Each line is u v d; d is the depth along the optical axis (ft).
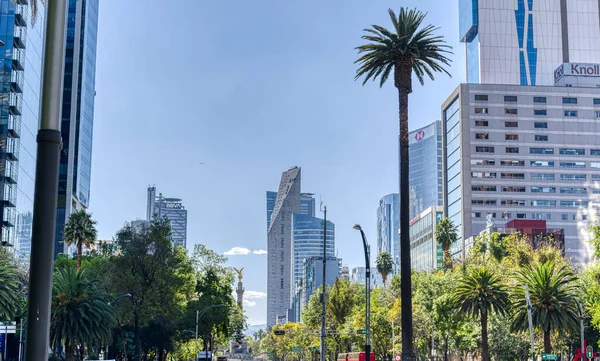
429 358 393.50
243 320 522.47
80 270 260.83
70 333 245.45
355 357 281.13
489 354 306.35
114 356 369.09
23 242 395.14
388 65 188.85
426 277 363.15
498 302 250.37
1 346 228.22
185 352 495.41
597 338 285.23
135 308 304.50
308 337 587.68
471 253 434.71
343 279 484.74
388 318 398.42
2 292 213.05
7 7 368.07
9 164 362.12
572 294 232.12
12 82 368.07
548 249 366.84
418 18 186.39
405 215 169.27
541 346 296.30
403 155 174.19
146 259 310.45
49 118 30.78
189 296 402.72
